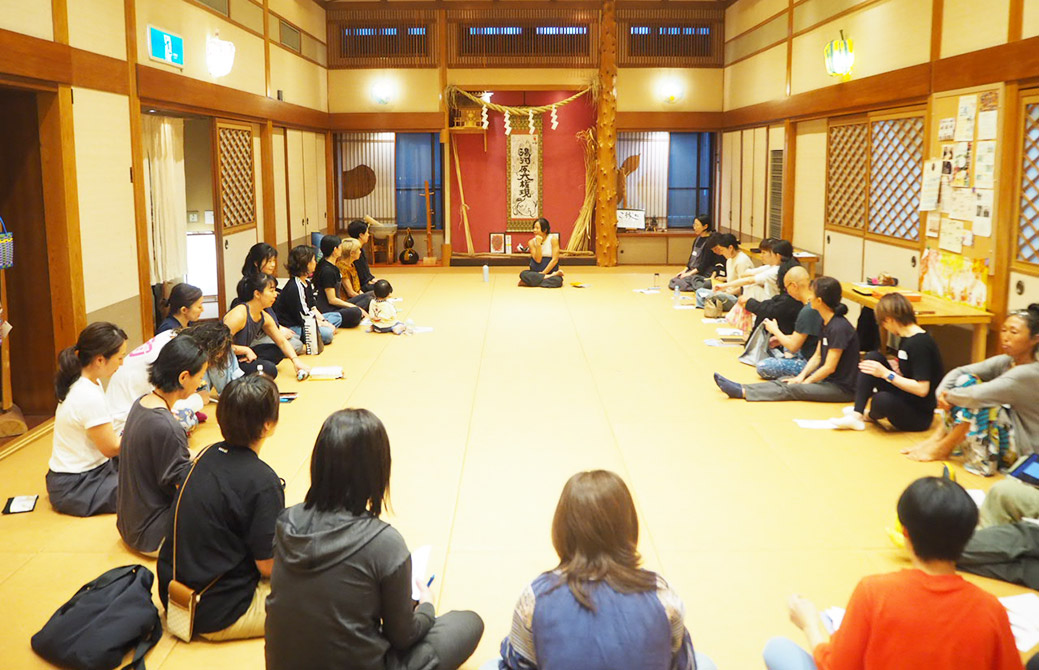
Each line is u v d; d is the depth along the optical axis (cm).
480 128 1392
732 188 1353
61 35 573
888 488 461
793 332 709
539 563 379
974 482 462
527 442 540
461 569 374
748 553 387
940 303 668
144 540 374
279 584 245
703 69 1387
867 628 214
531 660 211
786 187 1089
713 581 362
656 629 200
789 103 1063
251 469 309
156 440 366
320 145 1369
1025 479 381
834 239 955
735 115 1319
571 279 1276
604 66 1372
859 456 510
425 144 1441
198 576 307
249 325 658
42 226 583
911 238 770
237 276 955
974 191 648
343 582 240
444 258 1420
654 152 1453
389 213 1458
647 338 848
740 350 790
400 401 632
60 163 577
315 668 242
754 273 891
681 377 698
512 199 1457
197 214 1013
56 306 591
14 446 534
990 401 453
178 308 548
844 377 622
